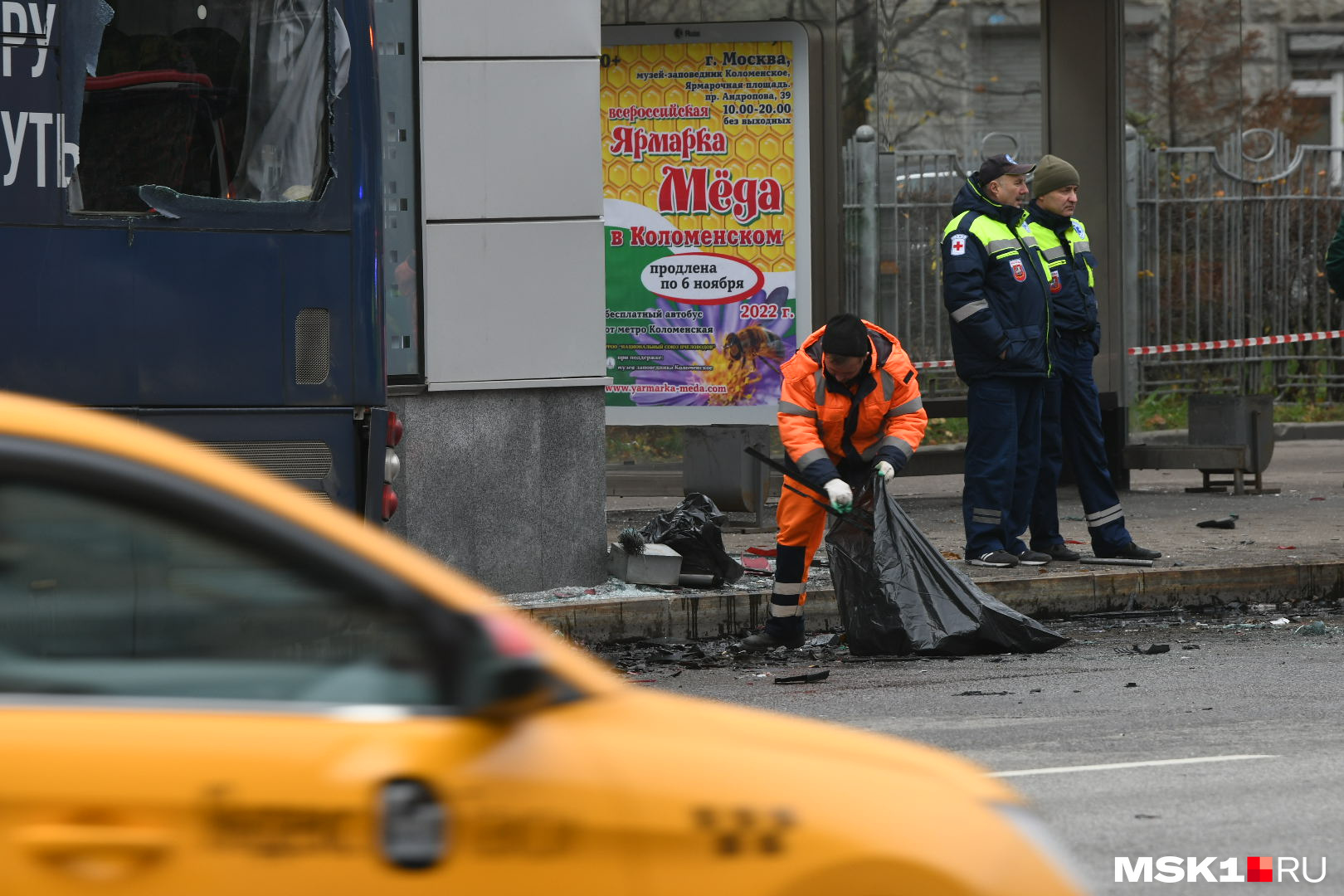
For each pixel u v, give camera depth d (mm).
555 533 35062
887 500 30688
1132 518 44469
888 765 10352
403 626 9711
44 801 9055
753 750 9977
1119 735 23750
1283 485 52031
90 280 25969
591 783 9516
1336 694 26703
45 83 25797
